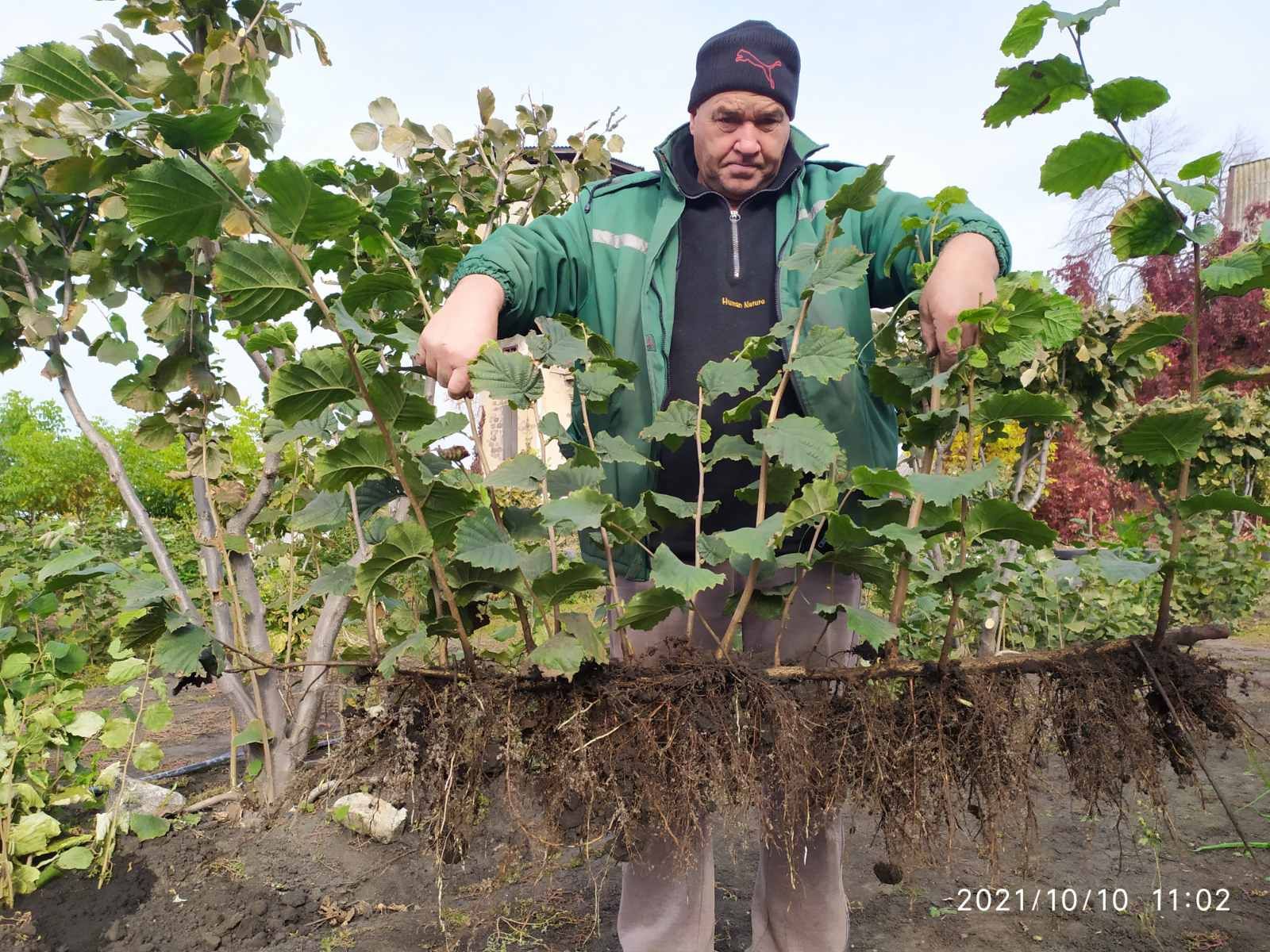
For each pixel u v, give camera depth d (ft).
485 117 9.20
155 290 8.23
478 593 4.08
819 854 4.94
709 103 4.85
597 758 3.74
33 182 8.48
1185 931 6.42
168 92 7.42
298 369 3.41
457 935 6.38
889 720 3.97
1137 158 3.91
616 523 3.95
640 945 4.88
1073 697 4.09
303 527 4.49
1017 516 3.69
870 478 3.67
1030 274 4.11
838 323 4.85
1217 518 17.79
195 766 10.43
